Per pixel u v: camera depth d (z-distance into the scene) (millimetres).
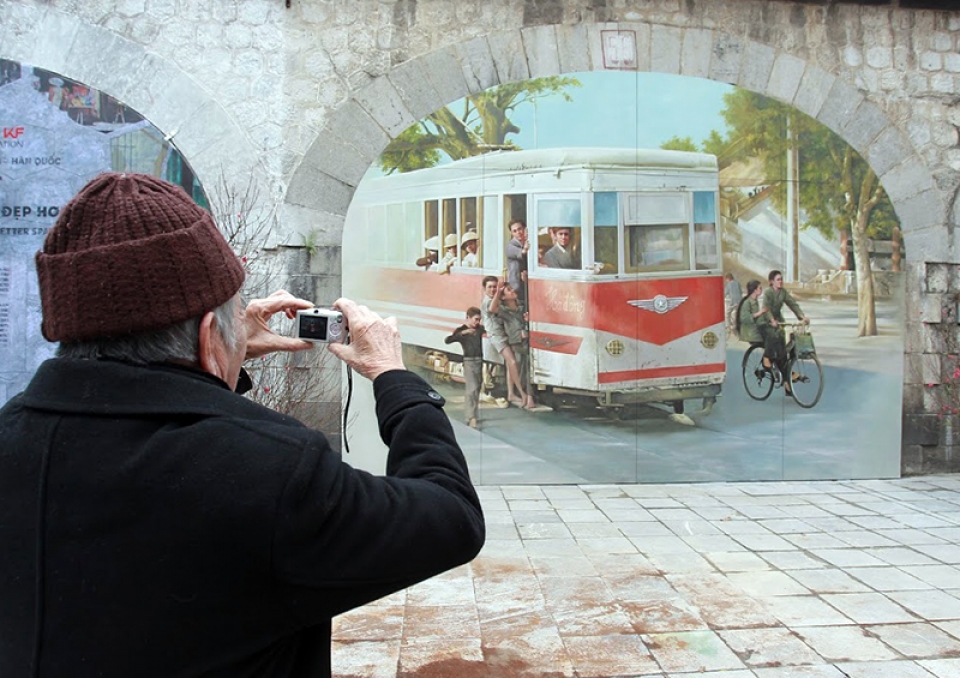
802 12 7043
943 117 7219
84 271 957
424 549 1035
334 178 6625
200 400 997
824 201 7117
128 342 1010
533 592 4238
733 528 5547
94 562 917
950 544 5145
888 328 7195
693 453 7047
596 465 6969
